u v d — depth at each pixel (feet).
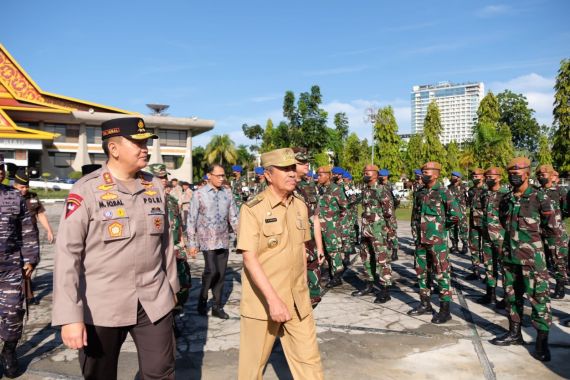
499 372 12.96
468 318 18.22
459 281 25.53
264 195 9.91
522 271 14.30
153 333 8.75
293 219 10.07
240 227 9.59
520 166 14.37
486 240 20.43
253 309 9.64
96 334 8.29
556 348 14.80
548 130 217.36
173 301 9.22
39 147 131.13
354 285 24.80
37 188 128.36
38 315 19.11
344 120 216.54
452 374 12.85
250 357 9.69
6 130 126.21
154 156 162.09
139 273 8.61
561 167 122.62
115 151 8.73
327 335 16.16
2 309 12.83
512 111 213.46
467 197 36.29
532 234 14.06
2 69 140.36
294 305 9.69
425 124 168.25
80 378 12.82
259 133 207.62
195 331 16.80
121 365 13.65
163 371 8.79
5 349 12.89
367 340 15.62
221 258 18.61
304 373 9.55
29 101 137.69
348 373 12.91
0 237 12.87
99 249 8.32
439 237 17.79
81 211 8.11
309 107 139.85
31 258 13.66
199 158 198.49
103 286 8.32
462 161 139.64
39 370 13.39
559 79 121.90
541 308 13.78
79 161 150.00
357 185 149.28
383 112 164.86
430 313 18.88
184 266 16.35
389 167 163.63
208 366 13.52
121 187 8.67
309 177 24.68
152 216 8.86
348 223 30.78
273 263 9.59
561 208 20.84
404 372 12.99
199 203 18.31
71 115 143.64
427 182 18.38
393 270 28.81
